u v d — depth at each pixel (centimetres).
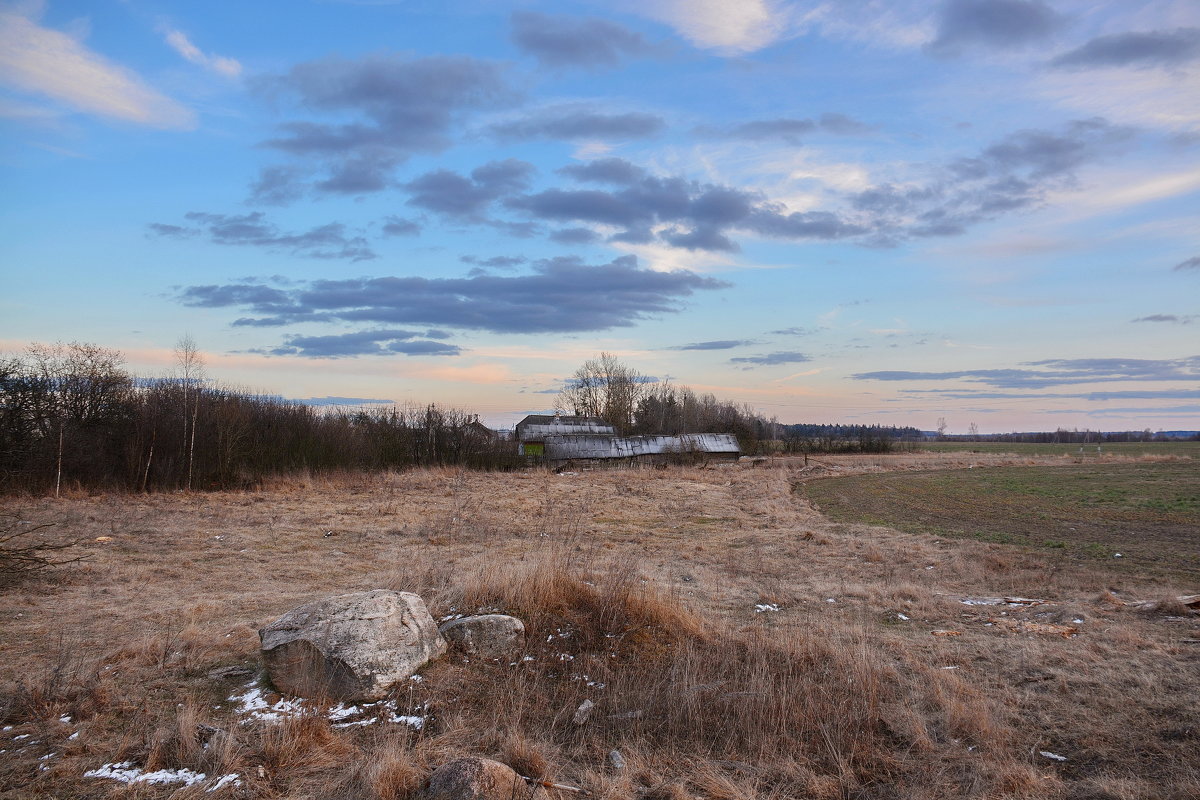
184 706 636
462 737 589
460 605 845
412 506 2419
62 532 1758
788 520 2278
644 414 8225
